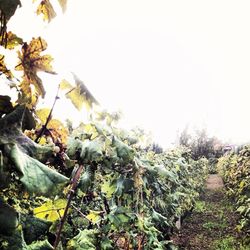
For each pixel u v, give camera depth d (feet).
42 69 2.71
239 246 23.34
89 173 6.91
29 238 2.47
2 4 1.90
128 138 8.79
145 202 11.33
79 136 6.81
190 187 30.48
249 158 30.58
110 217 8.10
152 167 9.76
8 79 2.46
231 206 35.40
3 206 1.93
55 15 2.70
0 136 1.92
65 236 8.74
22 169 1.83
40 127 3.30
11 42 2.48
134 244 10.39
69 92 3.05
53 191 1.88
